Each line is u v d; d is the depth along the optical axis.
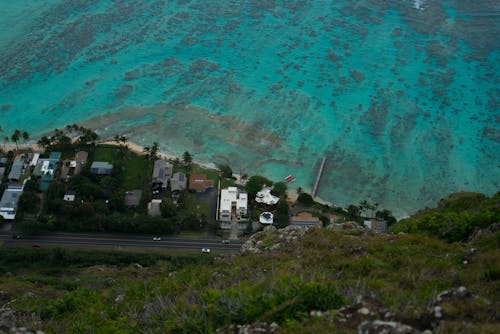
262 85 135.25
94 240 92.00
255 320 26.41
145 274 72.88
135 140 116.12
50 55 143.00
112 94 129.88
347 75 139.88
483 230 43.56
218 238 93.81
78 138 113.94
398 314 23.72
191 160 109.12
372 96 133.00
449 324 22.45
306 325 24.03
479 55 148.88
